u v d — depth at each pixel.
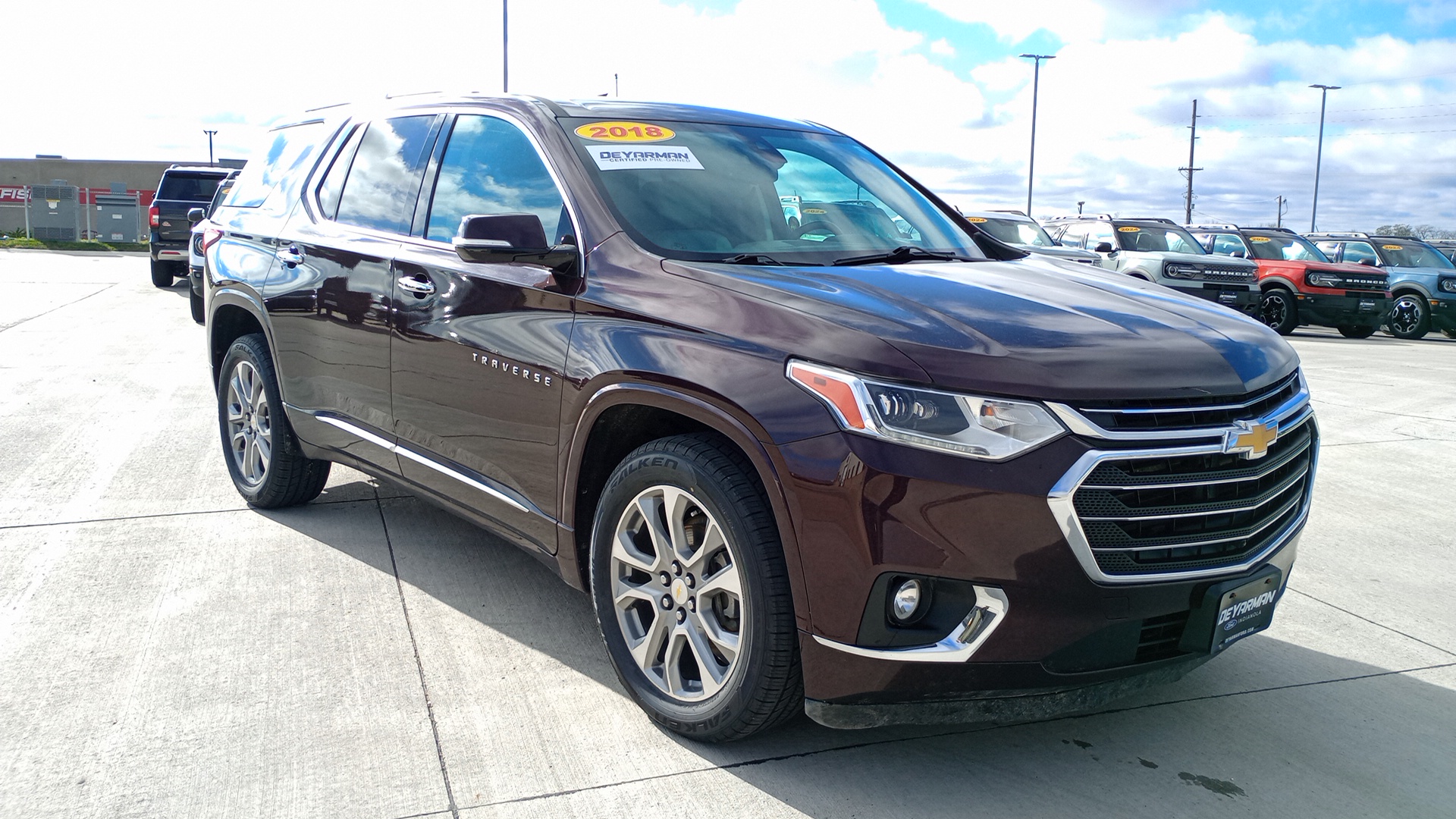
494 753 2.80
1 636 3.41
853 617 2.45
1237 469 2.59
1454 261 22.97
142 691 3.07
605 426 3.04
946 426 2.38
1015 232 15.37
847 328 2.55
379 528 4.62
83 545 4.29
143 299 14.76
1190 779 2.80
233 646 3.39
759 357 2.61
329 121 4.73
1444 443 7.47
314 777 2.66
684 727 2.84
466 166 3.76
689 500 2.79
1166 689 3.35
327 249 4.17
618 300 2.97
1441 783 2.82
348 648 3.41
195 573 4.02
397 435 3.83
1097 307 2.91
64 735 2.82
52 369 8.49
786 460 2.49
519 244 3.04
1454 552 4.91
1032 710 2.54
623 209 3.21
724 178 3.53
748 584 2.61
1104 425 2.40
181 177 16.28
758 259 3.14
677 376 2.71
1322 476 6.41
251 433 4.86
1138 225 17.31
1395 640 3.83
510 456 3.31
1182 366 2.58
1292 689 3.39
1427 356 14.59
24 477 5.27
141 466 5.55
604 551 3.03
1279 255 19.47
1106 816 2.60
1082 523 2.38
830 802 2.62
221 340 5.09
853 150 4.20
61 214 34.72
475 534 4.58
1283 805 2.69
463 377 3.45
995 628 2.40
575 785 2.66
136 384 7.95
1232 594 2.59
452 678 3.23
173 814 2.48
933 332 2.54
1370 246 20.62
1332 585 4.43
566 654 3.42
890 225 3.72
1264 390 2.72
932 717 2.54
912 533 2.38
